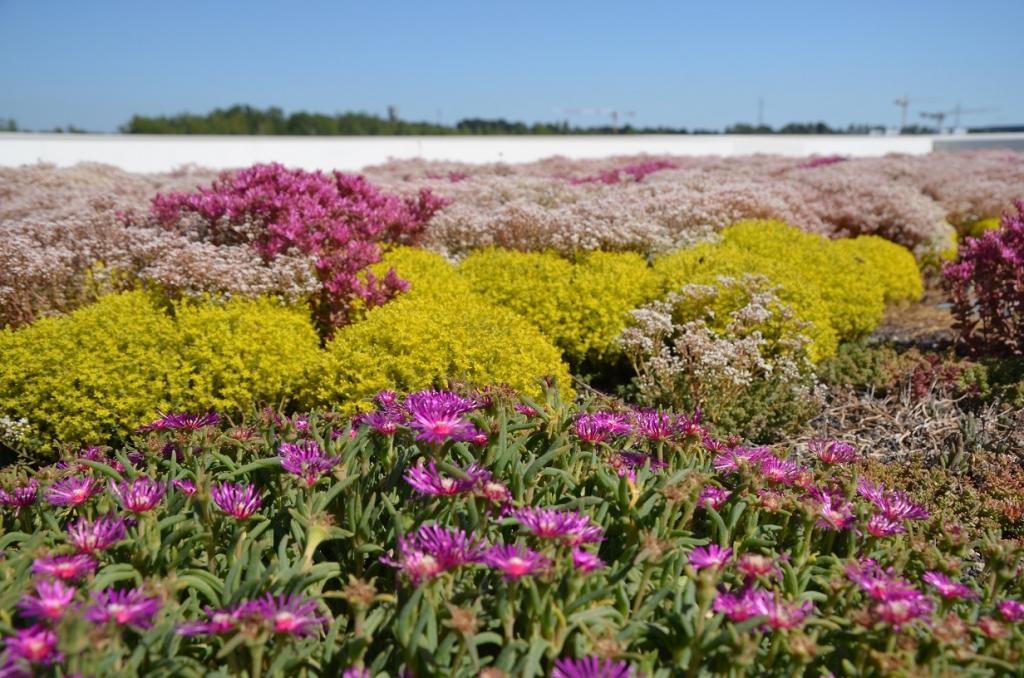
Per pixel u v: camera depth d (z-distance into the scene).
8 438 3.88
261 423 2.77
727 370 4.63
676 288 5.82
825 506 2.20
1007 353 5.50
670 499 1.99
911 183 14.09
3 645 1.58
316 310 5.11
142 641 1.54
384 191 9.92
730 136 32.62
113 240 5.59
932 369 5.12
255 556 1.84
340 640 1.83
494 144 23.30
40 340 4.08
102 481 2.26
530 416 2.58
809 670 1.75
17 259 4.96
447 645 1.56
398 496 2.17
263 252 5.27
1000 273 5.43
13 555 1.98
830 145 32.00
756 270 5.98
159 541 1.93
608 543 2.15
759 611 1.65
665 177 12.94
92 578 1.71
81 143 16.48
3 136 16.70
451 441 2.06
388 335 4.23
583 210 7.78
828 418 4.87
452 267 6.29
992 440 4.31
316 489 2.22
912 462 4.12
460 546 1.71
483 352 4.24
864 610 1.72
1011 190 12.41
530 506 2.13
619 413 2.72
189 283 4.70
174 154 17.72
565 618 1.65
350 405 3.92
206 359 4.06
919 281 8.11
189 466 2.37
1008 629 1.79
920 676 1.56
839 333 6.29
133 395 3.91
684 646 1.69
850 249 7.55
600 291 5.64
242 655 1.58
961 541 2.14
